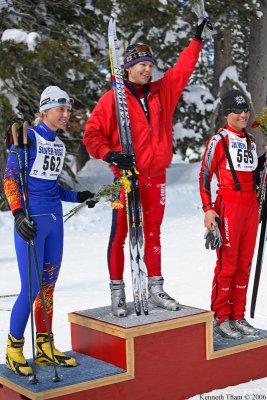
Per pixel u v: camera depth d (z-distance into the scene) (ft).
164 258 33.27
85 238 41.50
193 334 14.88
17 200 13.87
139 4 55.72
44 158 14.21
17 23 53.36
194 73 88.53
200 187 16.51
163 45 66.23
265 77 73.56
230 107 16.24
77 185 62.44
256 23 72.90
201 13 16.65
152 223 15.98
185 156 90.12
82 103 58.85
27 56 49.57
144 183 15.79
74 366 14.39
